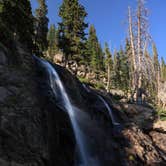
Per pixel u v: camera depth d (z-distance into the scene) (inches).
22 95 552.4
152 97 2018.9
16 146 449.7
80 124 786.8
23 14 1238.9
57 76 860.0
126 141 912.3
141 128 1109.7
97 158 754.2
